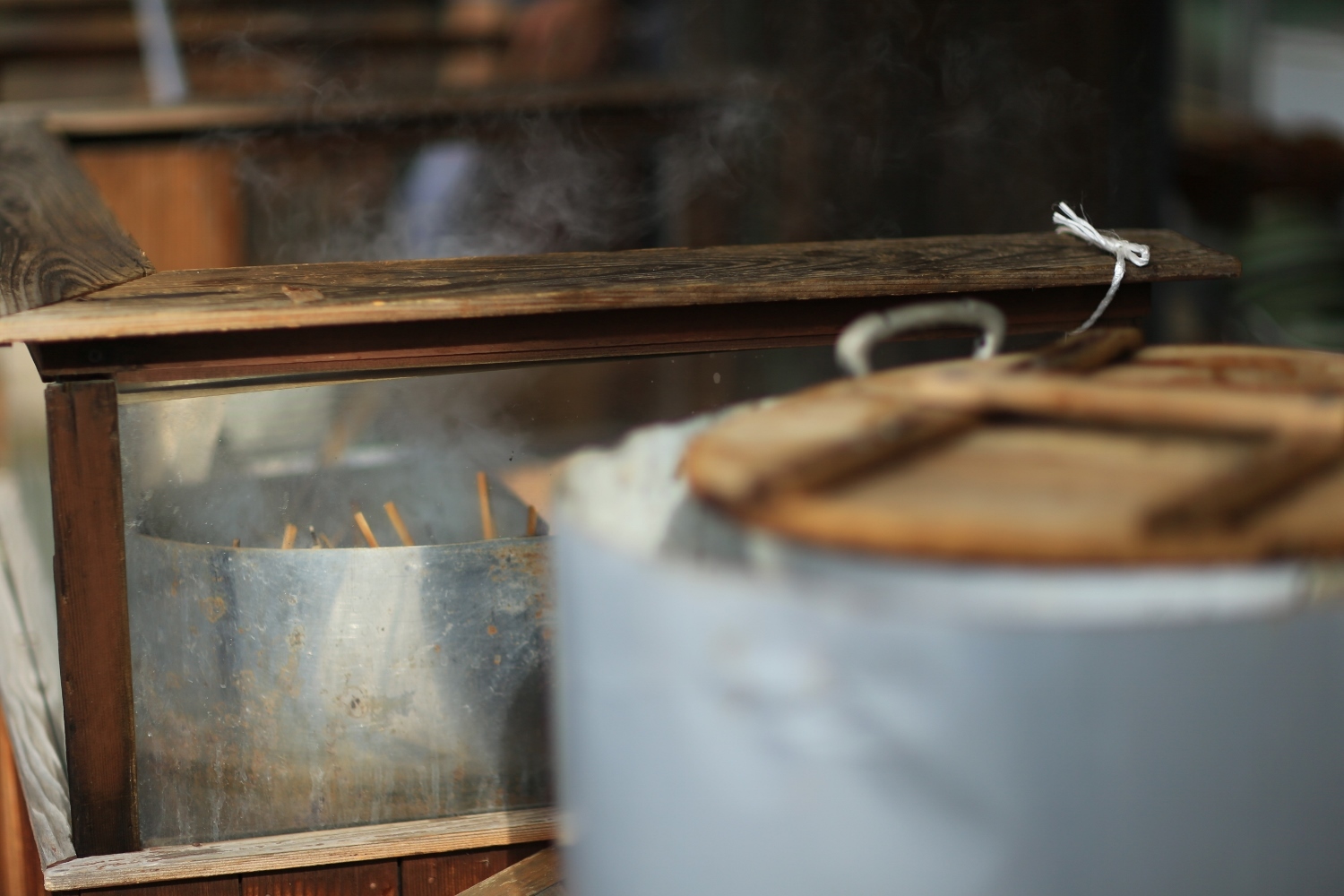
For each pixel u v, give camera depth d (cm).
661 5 470
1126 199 310
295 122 293
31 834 136
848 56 352
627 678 69
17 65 430
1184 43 397
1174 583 65
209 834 123
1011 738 62
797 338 127
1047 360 89
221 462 122
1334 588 68
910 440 75
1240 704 65
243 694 120
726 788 66
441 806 125
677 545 86
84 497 114
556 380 127
